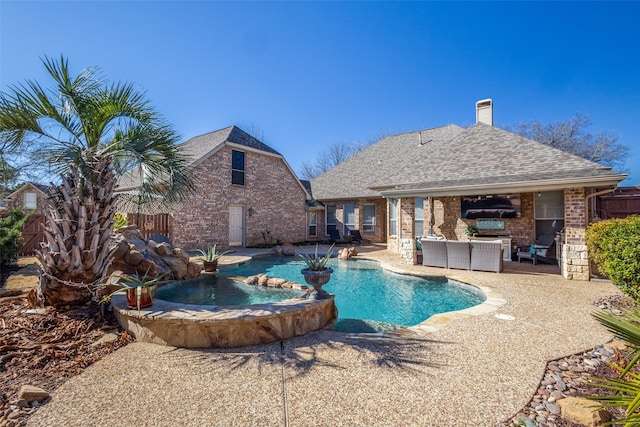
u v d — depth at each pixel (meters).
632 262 5.18
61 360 3.72
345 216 21.06
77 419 2.65
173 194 5.79
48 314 4.86
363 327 5.97
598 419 2.48
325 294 5.40
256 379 3.31
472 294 7.92
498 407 2.79
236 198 16.77
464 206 13.87
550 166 9.88
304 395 3.00
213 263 9.15
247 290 7.67
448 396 2.96
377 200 19.70
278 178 19.47
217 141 16.50
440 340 4.34
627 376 3.15
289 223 20.16
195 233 14.66
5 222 9.48
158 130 5.34
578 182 8.18
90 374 3.43
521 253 11.23
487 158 11.65
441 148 13.54
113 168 5.32
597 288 7.43
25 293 6.23
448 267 10.31
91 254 5.00
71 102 5.00
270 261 13.38
